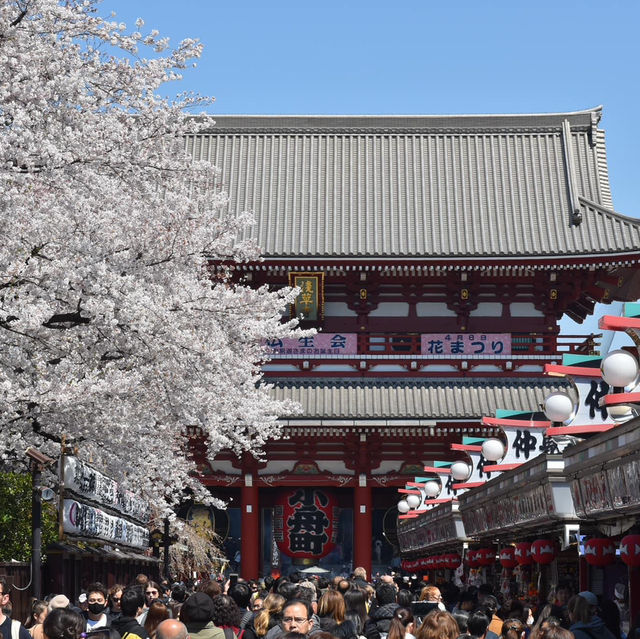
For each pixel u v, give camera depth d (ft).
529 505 71.77
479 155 220.02
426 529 132.87
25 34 74.54
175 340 79.87
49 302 74.28
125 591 44.70
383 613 52.37
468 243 200.85
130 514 98.48
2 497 83.76
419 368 193.88
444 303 196.03
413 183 215.72
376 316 196.24
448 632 40.19
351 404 188.24
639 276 193.06
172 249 83.66
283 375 193.26
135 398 84.48
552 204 207.72
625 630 64.23
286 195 213.25
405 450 194.39
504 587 102.22
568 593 60.49
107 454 86.33
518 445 85.71
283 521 195.93
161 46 83.20
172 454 101.65
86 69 79.66
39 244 72.69
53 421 79.36
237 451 108.17
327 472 193.88
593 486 58.44
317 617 51.31
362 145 223.30
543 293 193.67
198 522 196.75
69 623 35.27
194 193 93.30
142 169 84.74
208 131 223.92
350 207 210.79
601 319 52.49
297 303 189.26
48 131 75.82
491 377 193.57
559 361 192.44
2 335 71.82
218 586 52.85
